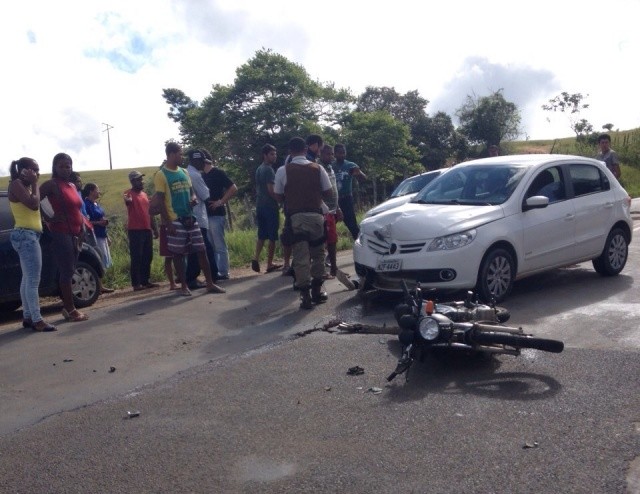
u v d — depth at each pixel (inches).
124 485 176.4
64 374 268.7
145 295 426.3
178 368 270.1
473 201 355.9
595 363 244.5
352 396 226.4
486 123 1998.0
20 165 319.0
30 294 328.2
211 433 204.7
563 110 2090.3
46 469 188.9
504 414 204.5
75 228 345.7
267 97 1640.0
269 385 242.1
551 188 369.1
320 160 434.0
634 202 962.1
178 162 394.6
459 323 243.1
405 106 2321.6
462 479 167.0
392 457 181.0
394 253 334.3
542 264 358.3
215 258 447.8
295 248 346.9
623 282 384.2
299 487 168.6
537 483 163.2
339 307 348.2
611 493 157.6
